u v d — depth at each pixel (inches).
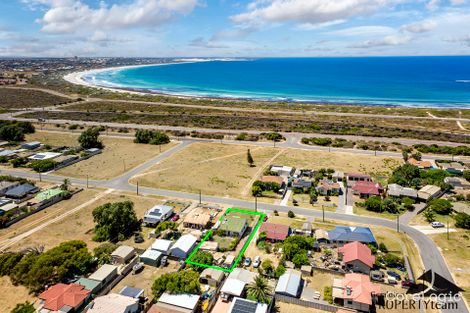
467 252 2647.6
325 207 3464.6
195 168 4603.8
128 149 5516.7
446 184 3742.6
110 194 3779.5
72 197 3700.8
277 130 6609.3
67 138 6190.9
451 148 5182.1
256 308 1993.1
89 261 2439.7
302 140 5826.8
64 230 3009.4
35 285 2230.6
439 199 3366.1
